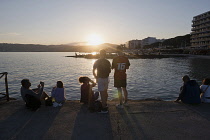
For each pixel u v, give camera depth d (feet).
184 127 13.56
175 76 89.45
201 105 18.79
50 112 16.70
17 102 19.92
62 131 12.97
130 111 16.98
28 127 13.61
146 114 16.21
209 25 293.02
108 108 17.85
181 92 19.21
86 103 18.97
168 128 13.41
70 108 17.78
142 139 11.81
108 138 11.98
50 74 104.94
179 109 17.49
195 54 307.78
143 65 167.53
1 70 128.16
